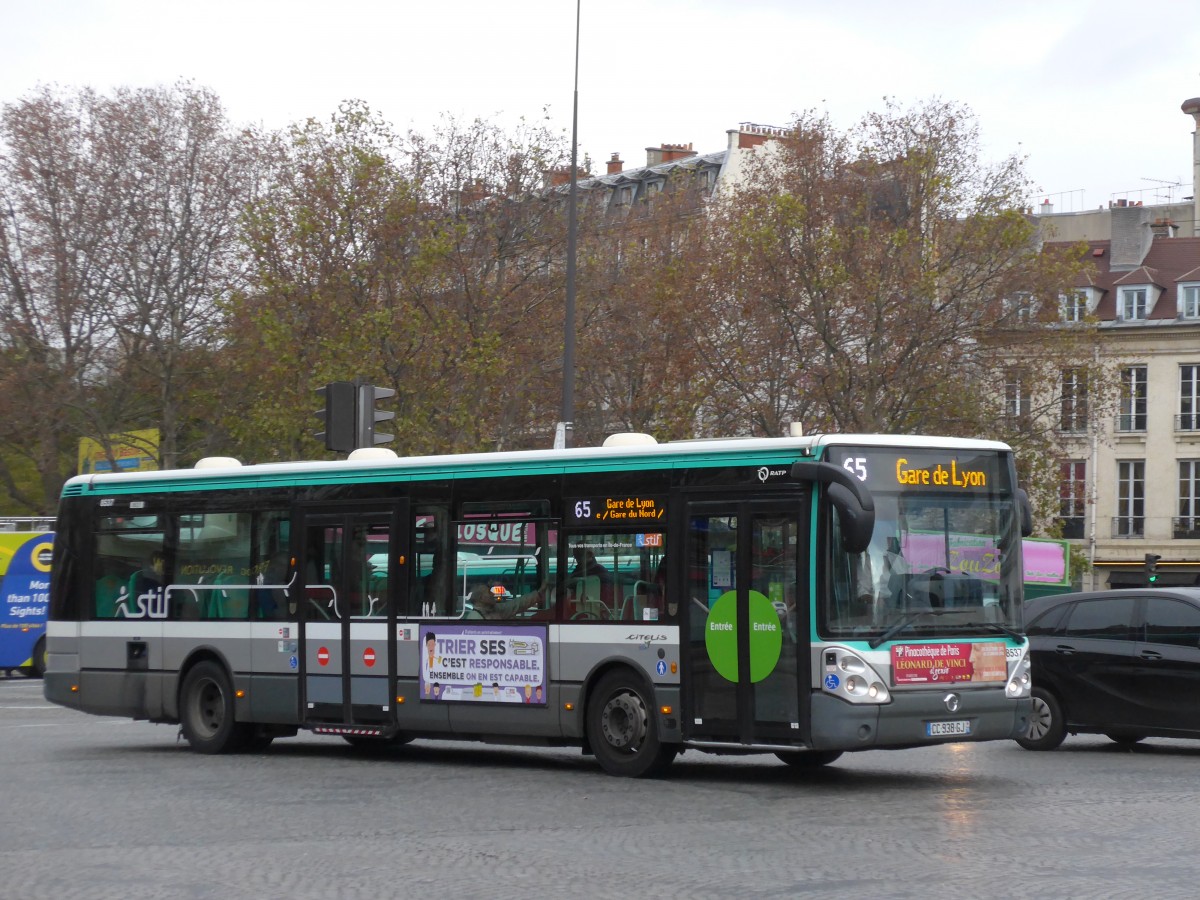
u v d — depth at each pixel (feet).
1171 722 62.28
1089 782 52.60
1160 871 34.94
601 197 200.54
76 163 184.03
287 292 155.63
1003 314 168.45
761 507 52.29
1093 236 268.82
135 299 186.29
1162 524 239.30
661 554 54.54
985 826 42.01
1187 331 239.30
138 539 70.18
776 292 168.55
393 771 58.80
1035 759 61.67
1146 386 241.96
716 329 177.17
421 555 61.11
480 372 154.71
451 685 59.62
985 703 51.93
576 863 37.06
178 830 43.50
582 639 56.18
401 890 33.91
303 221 155.53
